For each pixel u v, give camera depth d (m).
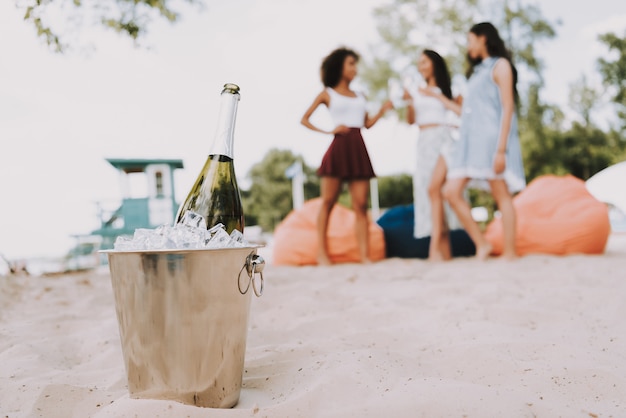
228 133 1.40
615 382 1.22
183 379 1.06
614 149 14.91
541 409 1.06
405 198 23.33
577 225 4.46
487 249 4.23
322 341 1.71
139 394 1.09
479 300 2.30
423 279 3.24
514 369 1.34
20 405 1.20
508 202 4.11
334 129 4.57
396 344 1.68
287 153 36.59
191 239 1.11
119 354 1.62
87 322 2.16
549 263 3.74
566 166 14.95
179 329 1.05
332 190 4.63
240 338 1.13
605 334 1.70
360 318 2.08
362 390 1.18
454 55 12.95
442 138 4.60
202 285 1.05
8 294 3.04
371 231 4.94
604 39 14.21
